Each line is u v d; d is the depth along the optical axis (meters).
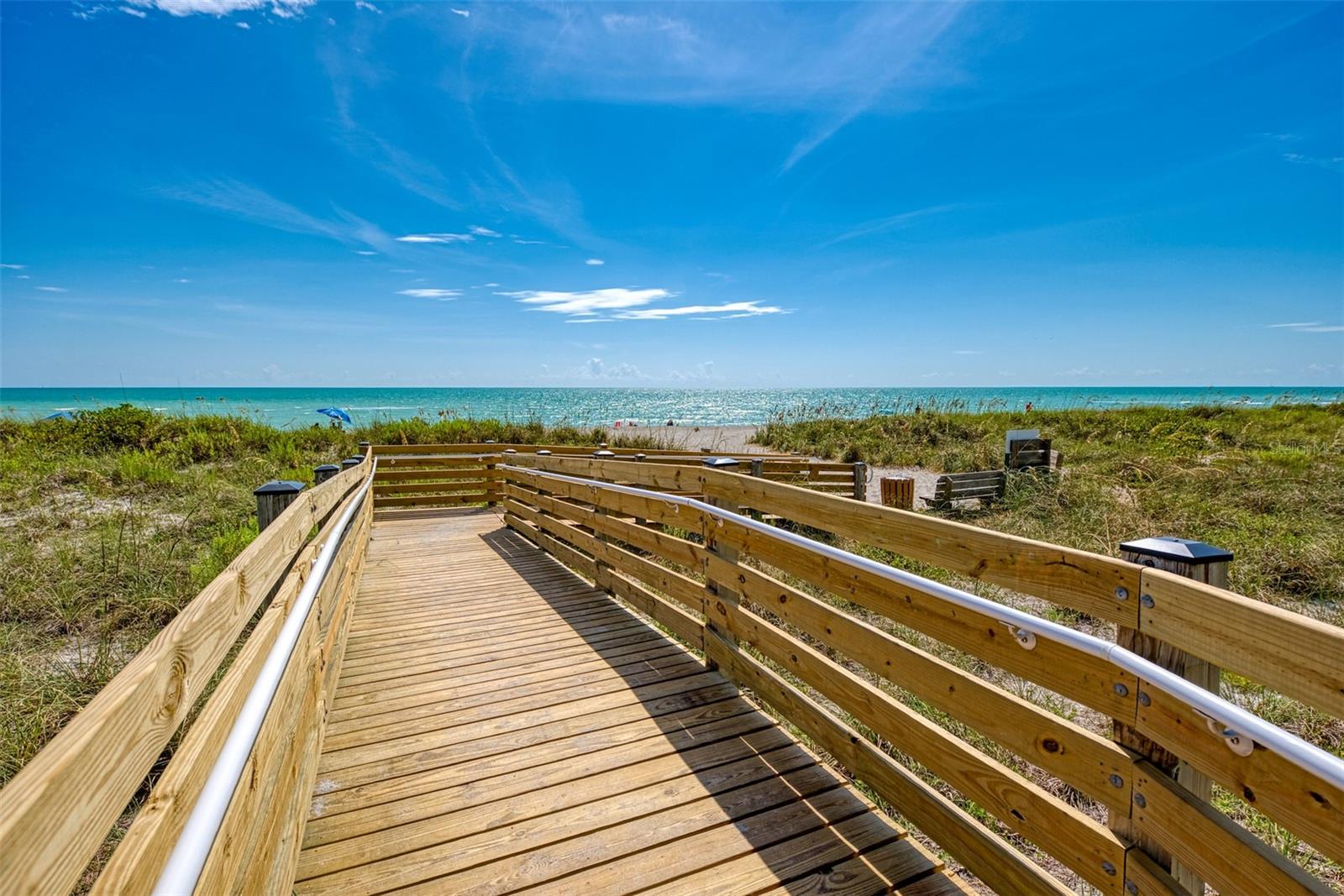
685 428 24.30
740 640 3.39
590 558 5.42
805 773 2.56
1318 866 2.42
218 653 1.31
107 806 0.80
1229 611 1.19
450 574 5.72
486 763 2.65
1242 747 1.17
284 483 4.25
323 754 2.73
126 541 6.09
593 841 2.17
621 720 3.01
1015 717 1.74
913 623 2.09
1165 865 1.40
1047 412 20.23
